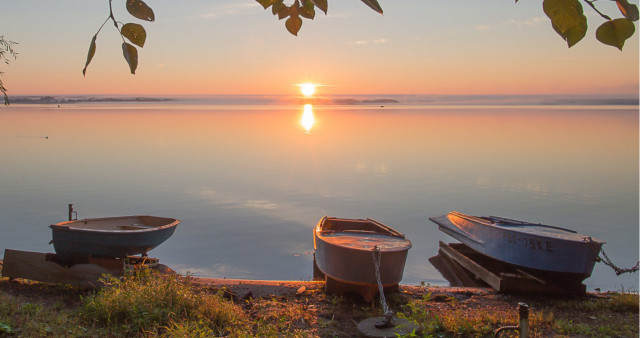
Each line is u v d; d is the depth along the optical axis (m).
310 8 1.66
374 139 51.94
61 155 36.69
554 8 1.17
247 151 40.94
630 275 13.66
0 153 37.47
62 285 9.19
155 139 50.53
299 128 67.31
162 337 6.43
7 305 7.63
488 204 22.27
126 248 9.29
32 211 19.66
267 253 15.06
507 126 71.75
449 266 14.12
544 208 21.48
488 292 10.68
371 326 6.71
